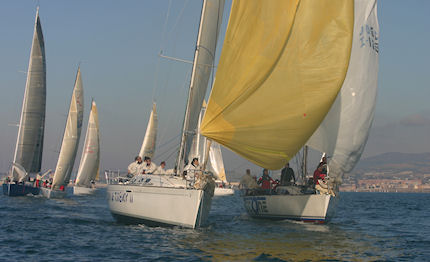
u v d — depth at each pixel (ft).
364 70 58.70
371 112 58.75
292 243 40.52
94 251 34.94
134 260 32.07
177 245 37.76
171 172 51.65
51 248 35.81
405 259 35.01
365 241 43.60
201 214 43.78
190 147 52.29
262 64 45.96
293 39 48.03
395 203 151.84
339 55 48.88
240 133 45.55
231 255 34.45
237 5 45.24
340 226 55.93
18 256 32.65
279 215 56.39
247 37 45.52
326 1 49.55
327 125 57.31
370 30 60.03
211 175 46.11
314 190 55.93
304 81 47.73
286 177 59.31
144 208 46.06
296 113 46.91
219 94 44.96
